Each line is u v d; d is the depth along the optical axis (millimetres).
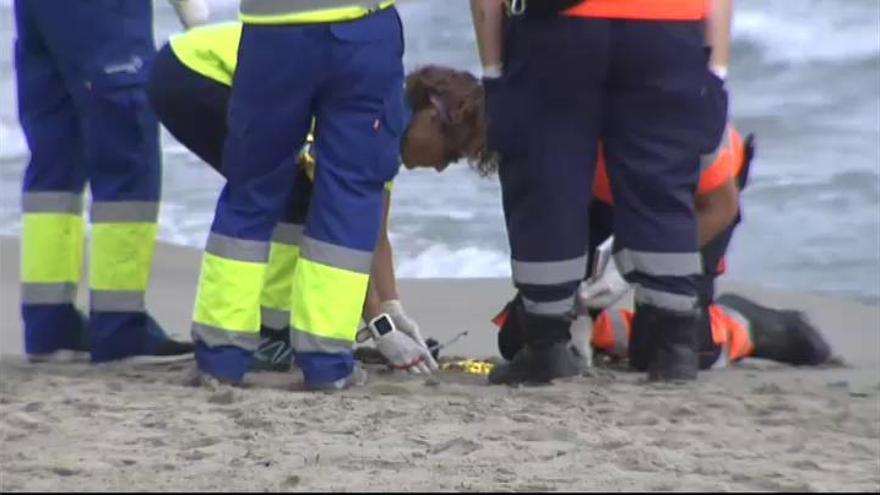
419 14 67438
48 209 26547
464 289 36312
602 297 25453
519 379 24219
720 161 25219
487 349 29672
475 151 25047
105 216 25922
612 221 25500
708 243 25875
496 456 18953
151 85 25000
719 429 20547
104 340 26234
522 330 24922
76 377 24547
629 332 26438
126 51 25375
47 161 26453
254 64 23000
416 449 19328
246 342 23625
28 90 26312
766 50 65312
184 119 24891
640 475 18125
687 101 23406
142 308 26375
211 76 24531
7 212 47188
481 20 23531
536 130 23375
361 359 26547
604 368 26078
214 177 49469
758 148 53281
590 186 23781
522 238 23719
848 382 24953
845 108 59062
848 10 68250
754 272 40531
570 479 17922
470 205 45781
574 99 23328
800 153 52531
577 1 22922
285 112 23047
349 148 23078
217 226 23422
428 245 42688
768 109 58906
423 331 31594
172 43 24938
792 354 27438
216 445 19594
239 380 23625
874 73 63031
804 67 63906
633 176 23547
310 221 23312
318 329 23219
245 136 23141
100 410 21531
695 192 24250
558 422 20797
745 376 25688
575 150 23484
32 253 26625
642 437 20000
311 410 21484
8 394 22766
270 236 23578
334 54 22906
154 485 17719
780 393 23141
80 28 25219
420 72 25094
